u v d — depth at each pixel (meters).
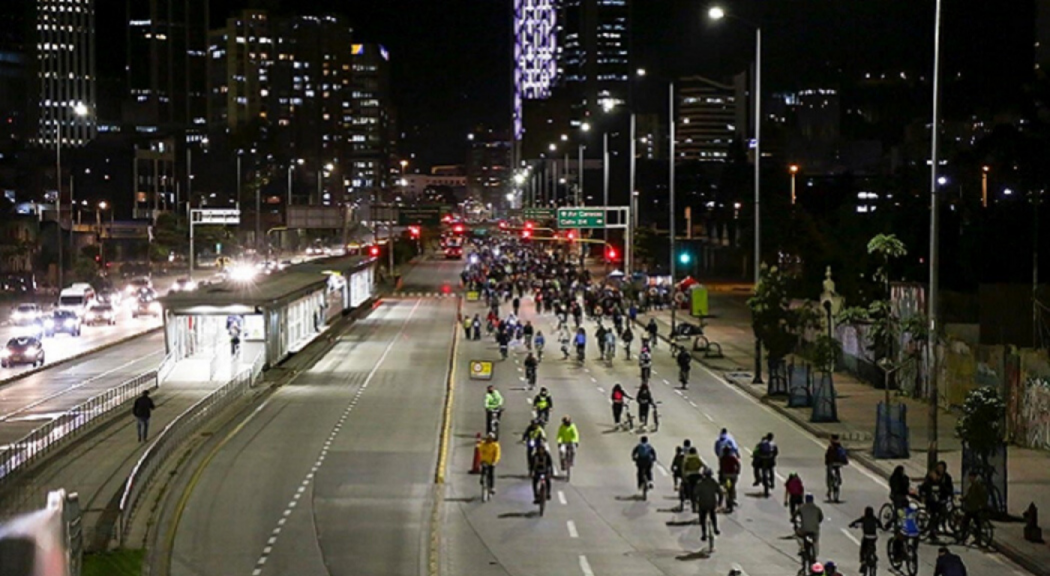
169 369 69.38
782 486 42.62
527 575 31.06
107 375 73.06
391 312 124.44
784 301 63.97
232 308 71.75
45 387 67.69
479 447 42.22
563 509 38.81
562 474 44.31
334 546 33.88
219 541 34.34
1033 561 32.31
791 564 32.22
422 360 82.44
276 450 48.62
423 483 42.41
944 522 36.00
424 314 121.81
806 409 59.84
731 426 55.72
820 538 35.38
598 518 37.56
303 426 54.75
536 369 72.88
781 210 138.12
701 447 50.22
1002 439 37.25
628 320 94.94
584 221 123.50
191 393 64.62
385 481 42.69
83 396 63.84
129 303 130.50
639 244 161.88
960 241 97.00
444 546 34.09
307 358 82.38
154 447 41.59
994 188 123.69
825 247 110.12
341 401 63.06
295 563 32.03
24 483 39.62
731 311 121.81
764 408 61.41
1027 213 92.31
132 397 61.47
